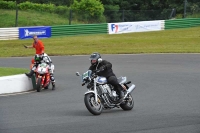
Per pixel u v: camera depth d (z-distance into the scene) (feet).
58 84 126.41
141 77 136.26
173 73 144.15
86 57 194.49
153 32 290.35
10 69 136.56
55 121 73.56
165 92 108.88
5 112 83.10
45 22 319.27
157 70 151.74
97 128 67.67
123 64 168.45
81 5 335.06
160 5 403.34
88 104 77.87
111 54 203.82
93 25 280.92
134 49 219.41
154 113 81.05
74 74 146.72
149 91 110.73
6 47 230.27
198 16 344.90
